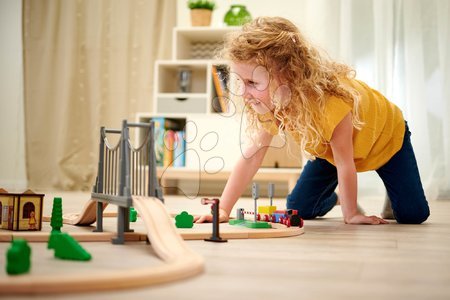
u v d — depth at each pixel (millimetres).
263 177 3264
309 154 1556
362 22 3037
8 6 4016
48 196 3002
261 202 2811
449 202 2709
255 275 723
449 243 1120
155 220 897
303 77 1335
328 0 3164
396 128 1609
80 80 3918
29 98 3947
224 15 3875
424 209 1599
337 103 1377
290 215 1319
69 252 804
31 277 602
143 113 3576
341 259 882
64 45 3918
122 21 3883
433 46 2912
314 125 1378
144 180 1025
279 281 687
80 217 1248
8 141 4035
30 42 3945
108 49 3912
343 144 1420
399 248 1031
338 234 1265
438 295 631
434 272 780
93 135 3883
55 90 3941
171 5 3824
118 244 996
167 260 784
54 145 3932
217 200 1083
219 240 1063
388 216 1819
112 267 747
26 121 3941
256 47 1299
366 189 3039
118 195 1010
